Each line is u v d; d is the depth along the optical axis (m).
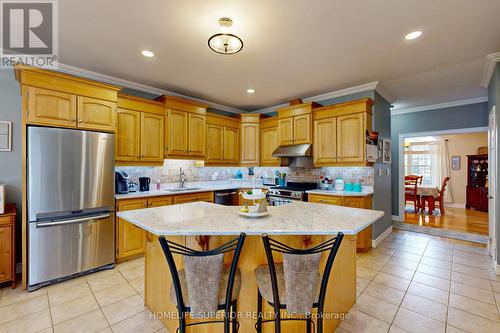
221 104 4.79
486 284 2.49
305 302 1.24
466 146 7.10
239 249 1.25
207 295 1.22
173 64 2.89
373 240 3.64
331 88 3.76
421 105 4.85
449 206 7.19
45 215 2.40
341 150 3.62
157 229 1.44
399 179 5.23
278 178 4.75
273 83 3.54
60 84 2.51
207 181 4.65
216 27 2.12
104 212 2.80
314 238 1.68
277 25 2.09
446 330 1.81
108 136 2.81
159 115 3.58
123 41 2.36
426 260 3.13
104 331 1.78
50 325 1.84
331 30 2.17
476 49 2.53
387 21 2.04
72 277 2.59
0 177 2.62
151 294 2.01
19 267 2.68
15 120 2.70
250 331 1.61
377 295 2.29
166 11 1.90
